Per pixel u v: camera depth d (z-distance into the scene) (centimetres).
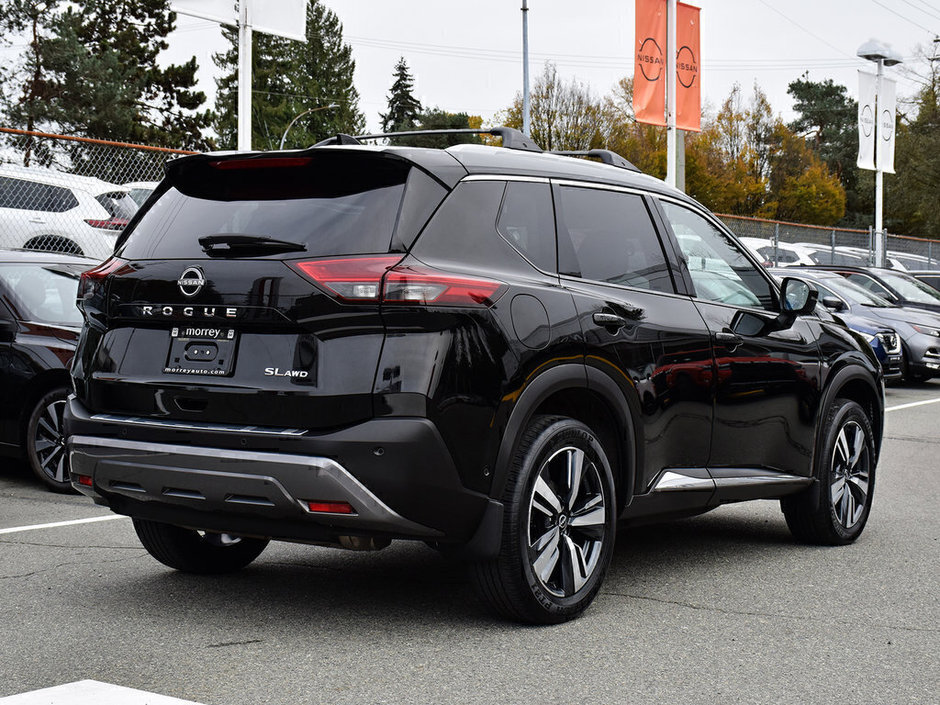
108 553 577
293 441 394
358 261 399
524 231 454
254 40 8444
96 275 457
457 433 399
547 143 5984
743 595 504
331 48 9850
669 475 501
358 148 417
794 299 587
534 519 438
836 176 9325
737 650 418
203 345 421
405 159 420
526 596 431
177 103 6112
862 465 638
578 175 494
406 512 393
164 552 514
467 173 439
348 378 392
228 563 532
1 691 360
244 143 1320
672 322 505
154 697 354
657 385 488
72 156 1377
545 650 413
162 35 6078
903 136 5550
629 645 421
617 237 500
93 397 449
